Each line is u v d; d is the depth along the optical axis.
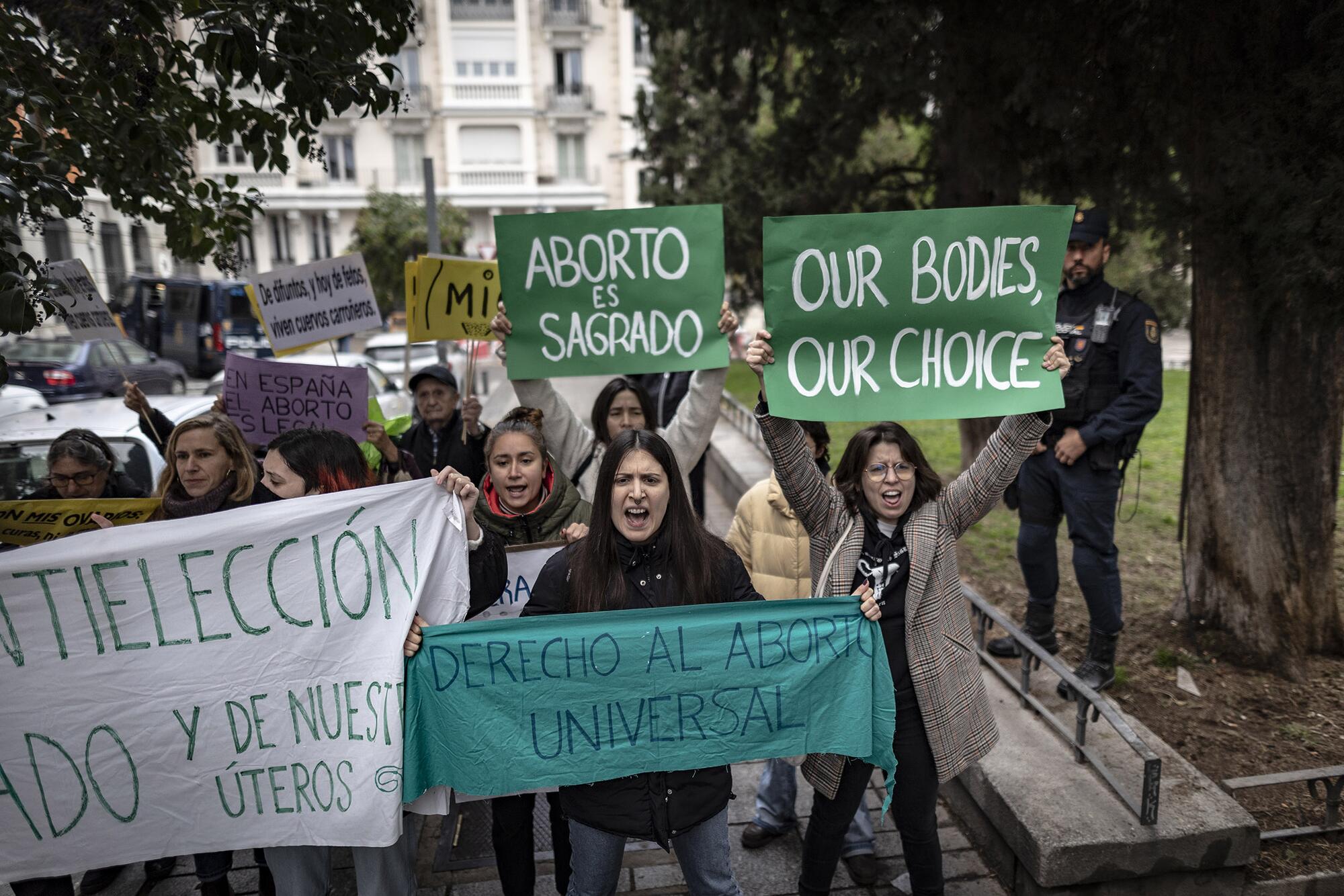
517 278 3.54
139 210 4.36
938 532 2.85
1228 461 4.43
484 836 3.80
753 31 5.79
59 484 3.65
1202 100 3.96
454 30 37.84
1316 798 3.36
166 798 2.65
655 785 2.62
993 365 2.82
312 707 2.65
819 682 2.66
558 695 2.62
